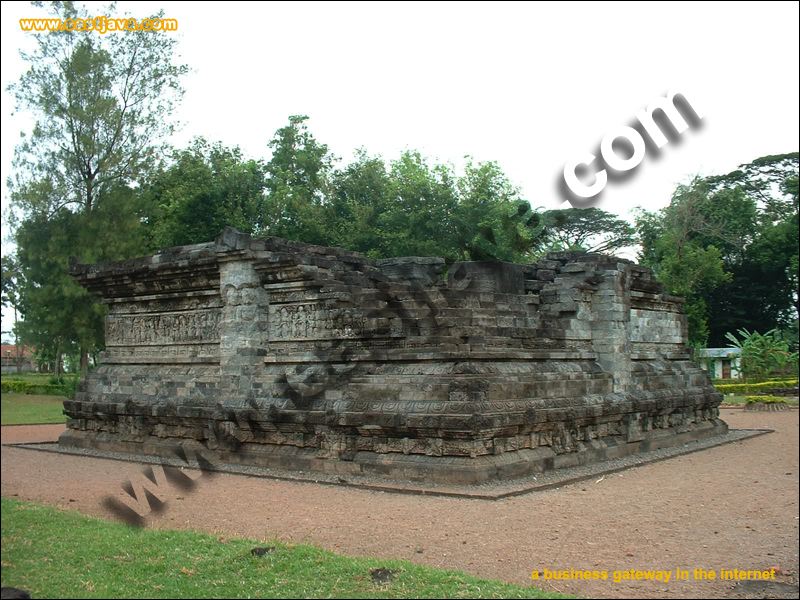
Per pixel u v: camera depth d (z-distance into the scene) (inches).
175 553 522.6
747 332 2613.2
